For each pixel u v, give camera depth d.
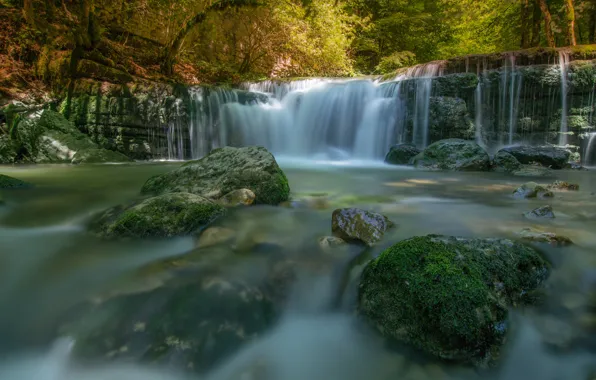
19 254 2.67
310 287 2.29
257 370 1.71
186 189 4.21
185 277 2.27
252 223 3.31
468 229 3.17
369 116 10.67
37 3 10.22
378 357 1.79
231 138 10.88
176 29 12.80
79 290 2.17
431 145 8.61
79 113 9.69
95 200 4.33
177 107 10.00
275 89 12.79
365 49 21.48
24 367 1.71
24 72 10.05
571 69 9.12
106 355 1.74
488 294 1.79
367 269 2.16
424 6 21.78
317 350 1.84
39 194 4.71
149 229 2.94
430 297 1.74
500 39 20.12
